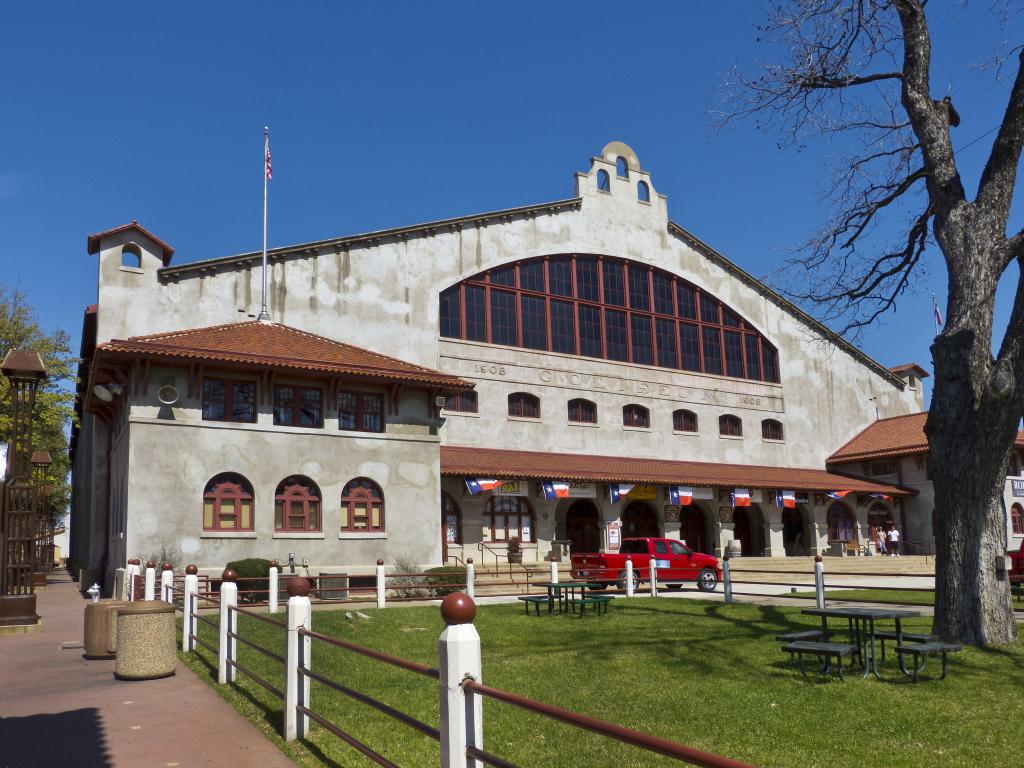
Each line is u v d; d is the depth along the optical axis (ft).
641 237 157.48
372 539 96.22
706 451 157.99
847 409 181.88
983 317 48.32
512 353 137.08
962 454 46.75
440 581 88.84
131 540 83.46
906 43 53.78
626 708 32.65
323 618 60.64
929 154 52.24
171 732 29.30
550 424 139.13
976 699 33.53
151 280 104.63
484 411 132.26
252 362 89.66
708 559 97.81
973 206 50.03
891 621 56.75
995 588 45.70
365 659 44.86
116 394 96.27
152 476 85.35
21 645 53.06
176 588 77.25
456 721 16.71
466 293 134.31
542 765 25.66
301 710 27.99
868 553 159.53
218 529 88.28
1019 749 26.81
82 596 102.53
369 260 123.54
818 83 58.23
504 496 124.67
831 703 32.96
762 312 172.76
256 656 45.98
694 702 33.45
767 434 169.27
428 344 126.93
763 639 48.75
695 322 162.81
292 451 93.25
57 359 161.27
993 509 46.34
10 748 27.30
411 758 26.27
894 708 32.14
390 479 98.84
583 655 44.96
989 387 45.50
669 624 56.59
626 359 151.53
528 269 142.51
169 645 40.19
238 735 28.89
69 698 35.22
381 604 71.61
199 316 107.04
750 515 160.45
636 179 159.84
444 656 17.12
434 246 130.72
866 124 60.18
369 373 96.84
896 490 160.56
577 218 149.28
